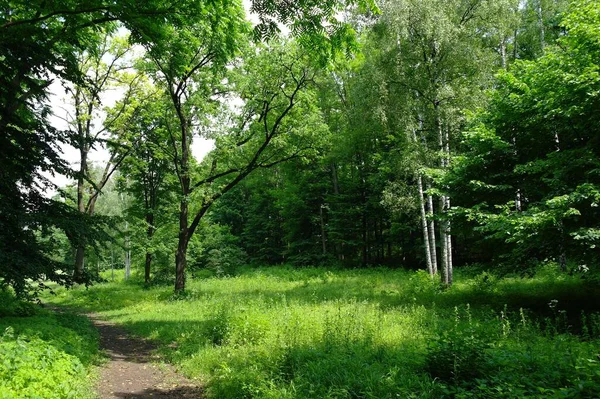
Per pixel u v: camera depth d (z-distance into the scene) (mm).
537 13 24547
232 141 20531
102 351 10000
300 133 20453
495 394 4320
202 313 14539
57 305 23062
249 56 19234
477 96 17859
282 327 9422
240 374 6605
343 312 11000
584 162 10820
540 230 11047
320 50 6777
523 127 13953
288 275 28875
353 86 22141
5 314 11117
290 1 5594
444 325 9305
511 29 21094
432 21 17969
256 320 9805
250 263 41531
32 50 11070
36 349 6527
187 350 9281
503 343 6969
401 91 19609
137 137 24734
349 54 6926
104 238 13375
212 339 9820
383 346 7266
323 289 19703
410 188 21031
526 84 13594
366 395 5109
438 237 29797
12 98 11453
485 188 13758
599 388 3965
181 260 21578
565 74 11500
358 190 33906
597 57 11648
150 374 8117
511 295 13922
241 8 10211
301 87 20328
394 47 19562
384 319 9914
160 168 27969
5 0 10367
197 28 12508
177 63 14484
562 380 4809
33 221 11273
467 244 27062
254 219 43281
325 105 31328
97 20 10055
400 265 31406
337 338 7898
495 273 14016
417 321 9914
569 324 10164
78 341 9273
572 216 10898
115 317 17031
